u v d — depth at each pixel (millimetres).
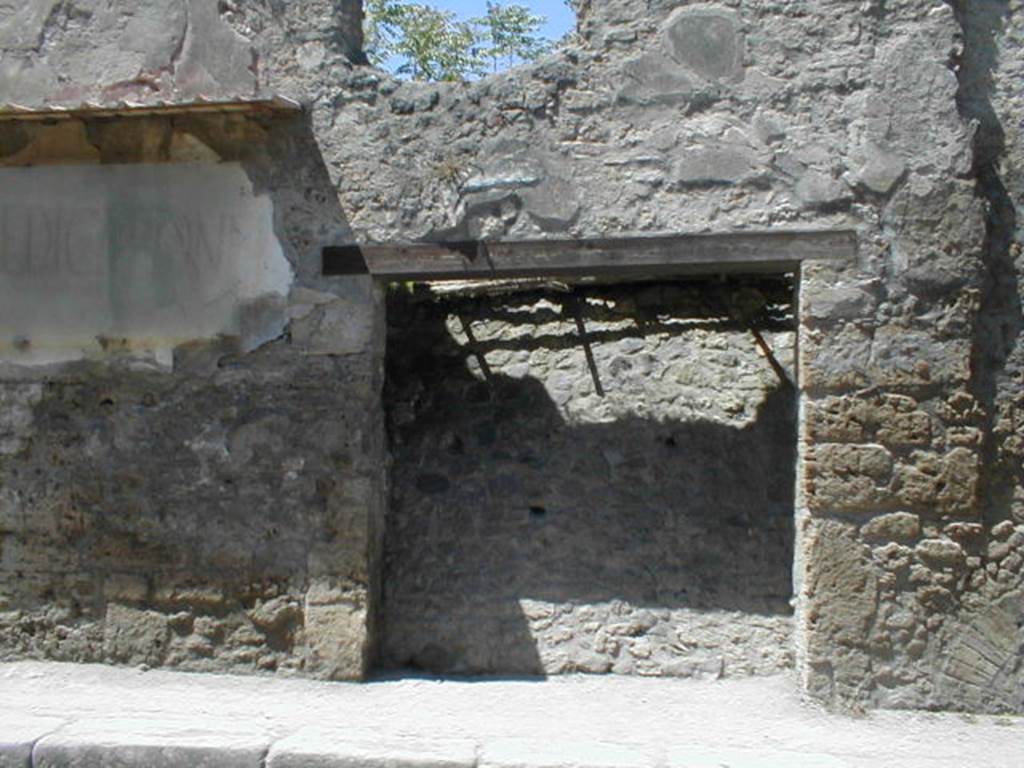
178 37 6211
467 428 6887
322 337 6023
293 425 6023
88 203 6188
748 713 5539
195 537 6062
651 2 5891
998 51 5805
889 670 5602
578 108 5914
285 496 6012
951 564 5609
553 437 6816
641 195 5848
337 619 5945
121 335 6156
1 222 6234
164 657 6062
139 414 6137
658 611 6188
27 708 5539
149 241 6148
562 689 5855
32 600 6172
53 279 6203
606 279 7281
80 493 6152
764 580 6258
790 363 7012
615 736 5195
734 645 6066
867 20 5750
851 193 5715
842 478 5648
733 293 7223
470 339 7215
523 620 6211
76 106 5828
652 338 7215
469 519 6539
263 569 6004
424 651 6207
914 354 5656
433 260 5965
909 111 5703
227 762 4957
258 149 6090
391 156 6023
